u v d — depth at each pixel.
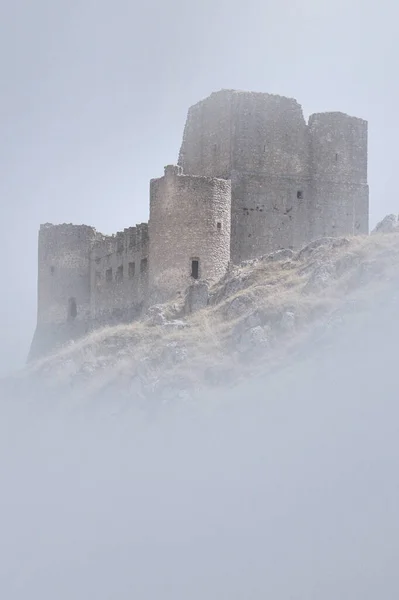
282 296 175.88
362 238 187.62
